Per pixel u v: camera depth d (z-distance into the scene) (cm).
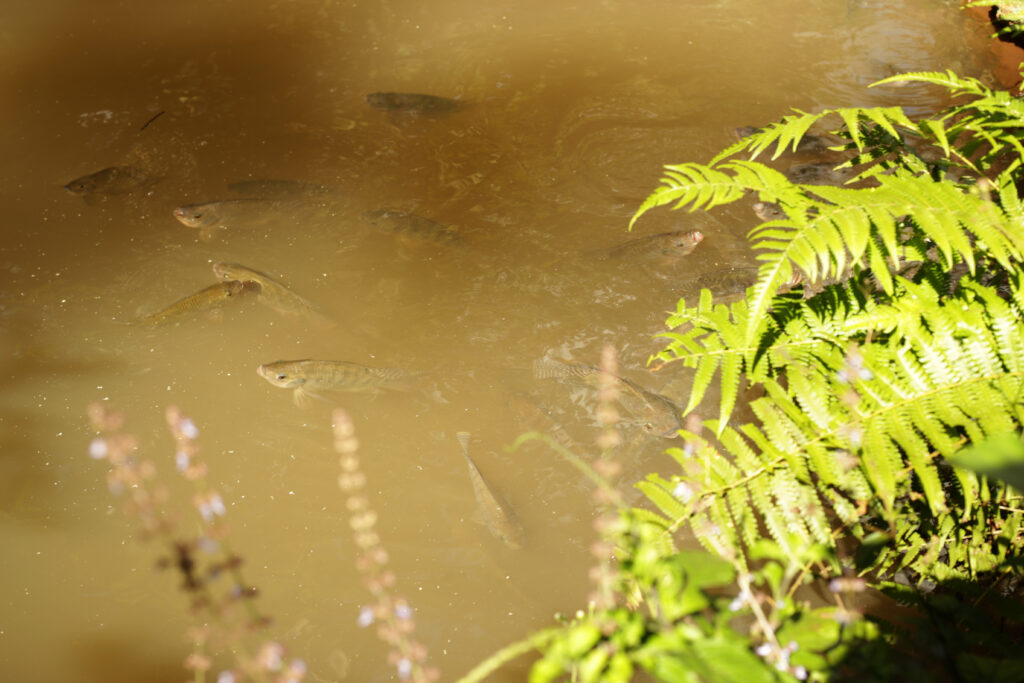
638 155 659
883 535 198
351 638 322
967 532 255
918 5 898
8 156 685
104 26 941
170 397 442
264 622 177
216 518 374
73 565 358
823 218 239
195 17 961
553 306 493
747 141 293
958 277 394
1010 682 160
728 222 566
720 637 144
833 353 247
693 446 232
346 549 360
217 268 510
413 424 420
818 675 160
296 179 640
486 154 670
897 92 716
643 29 886
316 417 428
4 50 883
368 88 787
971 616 178
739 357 252
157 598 343
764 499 219
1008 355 234
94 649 324
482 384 442
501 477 389
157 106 761
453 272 527
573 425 410
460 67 822
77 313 503
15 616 337
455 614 330
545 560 350
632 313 484
